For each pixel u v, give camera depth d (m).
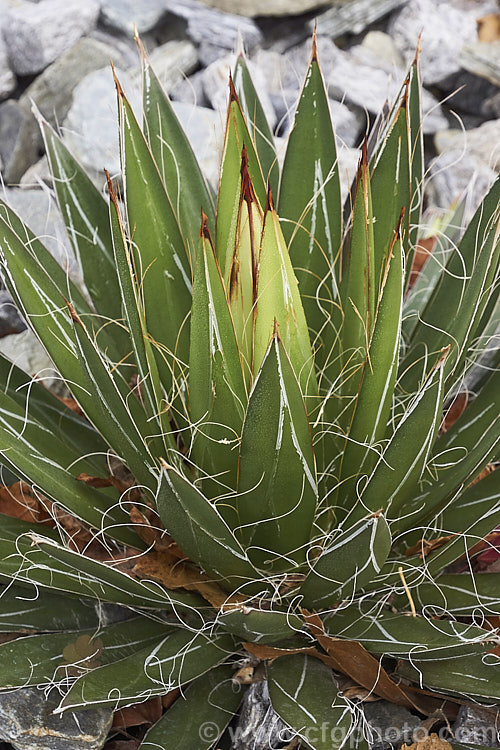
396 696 0.66
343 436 0.65
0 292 0.97
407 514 0.67
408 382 0.72
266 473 0.62
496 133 1.14
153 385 0.63
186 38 1.27
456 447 0.71
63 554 0.60
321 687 0.65
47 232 1.02
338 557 0.61
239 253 0.62
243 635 0.63
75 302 0.74
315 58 0.69
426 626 0.64
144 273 0.69
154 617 0.68
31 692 0.65
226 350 0.61
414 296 0.82
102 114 1.12
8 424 0.67
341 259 0.72
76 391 0.68
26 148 1.15
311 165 0.71
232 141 0.63
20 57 1.20
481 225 0.69
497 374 0.72
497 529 0.73
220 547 0.62
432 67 1.23
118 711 0.68
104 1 1.24
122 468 0.75
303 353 0.63
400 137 0.68
